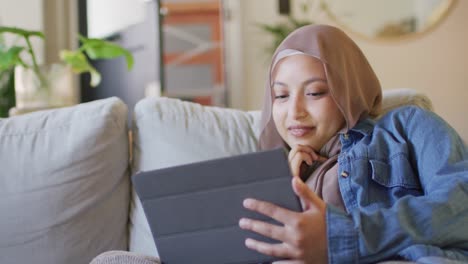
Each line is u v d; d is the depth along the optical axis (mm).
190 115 1241
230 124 1248
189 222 777
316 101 1010
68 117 1182
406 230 753
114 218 1171
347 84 1008
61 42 3418
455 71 3479
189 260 799
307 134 1033
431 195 809
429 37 3461
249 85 3506
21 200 1107
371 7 3439
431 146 924
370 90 1092
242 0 3484
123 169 1198
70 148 1127
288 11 3439
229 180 753
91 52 1901
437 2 3441
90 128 1143
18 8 3213
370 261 752
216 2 3805
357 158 970
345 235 744
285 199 757
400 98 1245
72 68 1930
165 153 1186
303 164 1062
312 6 3436
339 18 3439
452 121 3490
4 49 1796
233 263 786
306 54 1012
